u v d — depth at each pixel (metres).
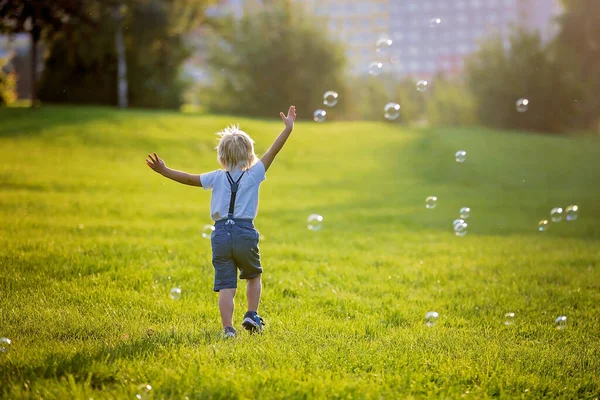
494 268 6.52
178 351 3.31
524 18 49.06
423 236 8.85
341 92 34.00
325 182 15.44
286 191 13.66
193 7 31.02
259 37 32.56
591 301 5.18
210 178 3.76
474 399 2.90
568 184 17.41
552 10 59.62
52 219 8.05
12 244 6.04
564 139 24.97
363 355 3.41
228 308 3.64
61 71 26.98
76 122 19.34
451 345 3.72
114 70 27.52
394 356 3.44
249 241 3.65
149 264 5.69
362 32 65.31
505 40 31.83
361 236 8.62
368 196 13.63
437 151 20.56
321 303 4.79
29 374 2.90
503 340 3.96
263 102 32.75
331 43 33.06
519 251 7.73
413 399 2.85
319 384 2.90
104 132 18.34
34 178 11.99
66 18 23.92
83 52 25.78
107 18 25.84
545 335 4.14
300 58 32.56
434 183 16.48
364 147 20.48
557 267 6.64
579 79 30.44
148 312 4.21
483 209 12.42
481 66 31.61
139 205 10.16
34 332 3.61
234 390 2.79
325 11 35.56
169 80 29.95
